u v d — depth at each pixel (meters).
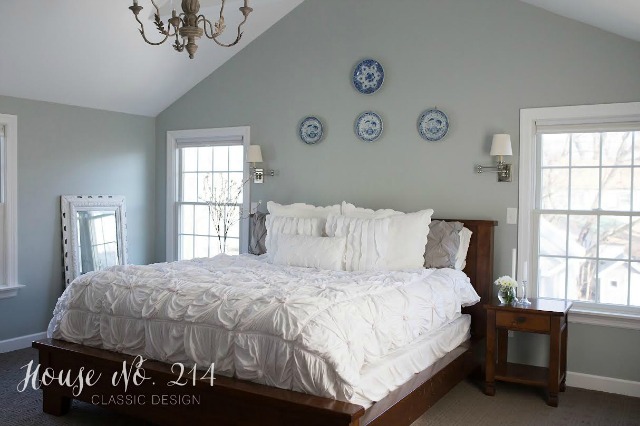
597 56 4.18
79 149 5.51
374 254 4.36
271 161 5.57
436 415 3.71
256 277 3.67
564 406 3.89
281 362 2.79
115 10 4.48
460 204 4.70
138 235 6.12
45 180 5.24
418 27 4.84
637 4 3.28
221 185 5.95
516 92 4.46
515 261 4.36
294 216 5.00
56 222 5.35
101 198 5.71
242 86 5.71
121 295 3.48
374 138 5.02
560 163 4.43
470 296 4.22
